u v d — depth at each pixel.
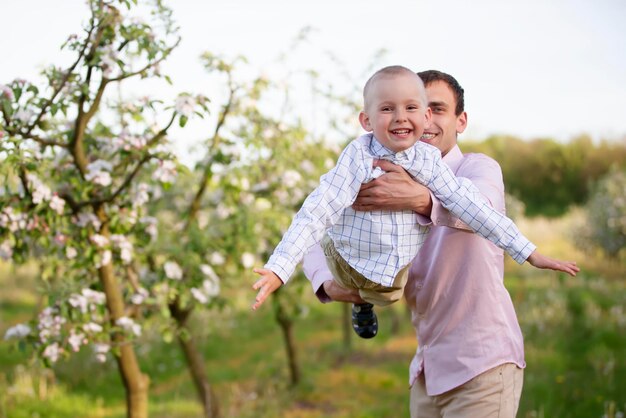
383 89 2.45
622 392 6.35
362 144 2.54
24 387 7.02
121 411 6.88
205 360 8.85
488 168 2.86
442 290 2.84
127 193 4.30
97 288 4.46
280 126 5.74
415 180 2.58
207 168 4.96
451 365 2.83
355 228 2.59
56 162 4.29
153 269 5.01
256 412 6.54
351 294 2.95
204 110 4.05
